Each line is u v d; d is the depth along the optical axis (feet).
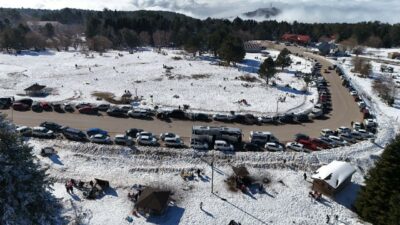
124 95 290.56
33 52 542.16
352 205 164.96
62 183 166.91
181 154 195.11
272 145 205.46
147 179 174.40
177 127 231.91
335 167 177.47
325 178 169.17
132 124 233.35
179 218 147.84
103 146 198.29
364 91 362.74
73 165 181.88
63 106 255.91
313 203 163.43
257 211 155.22
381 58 610.65
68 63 449.89
